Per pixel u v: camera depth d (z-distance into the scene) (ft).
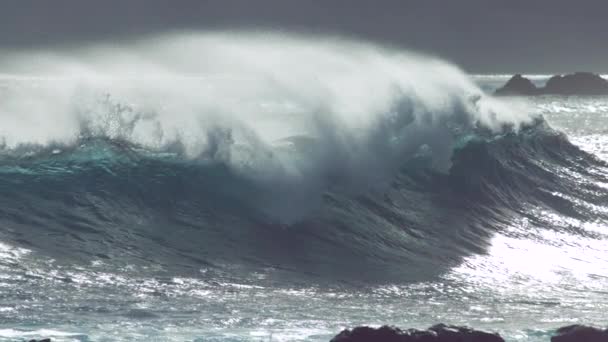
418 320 259.60
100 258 303.07
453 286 305.53
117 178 358.64
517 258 348.38
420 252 347.36
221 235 338.54
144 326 240.12
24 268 285.43
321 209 363.35
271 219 352.28
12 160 364.58
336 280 305.53
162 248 320.29
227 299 272.10
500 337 219.61
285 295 282.36
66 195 348.79
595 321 263.08
